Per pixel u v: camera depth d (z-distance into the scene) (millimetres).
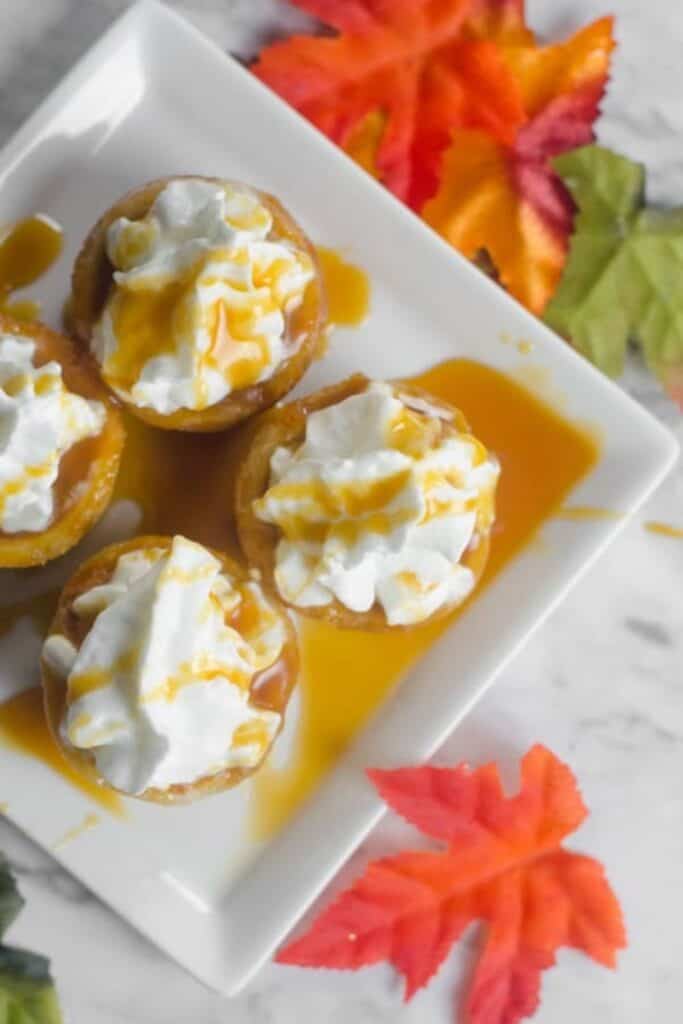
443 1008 645
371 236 632
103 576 607
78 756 602
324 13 634
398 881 628
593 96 642
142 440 632
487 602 631
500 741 646
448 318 636
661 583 649
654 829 651
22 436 591
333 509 599
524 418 636
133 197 613
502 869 634
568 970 650
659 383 646
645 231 640
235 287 597
